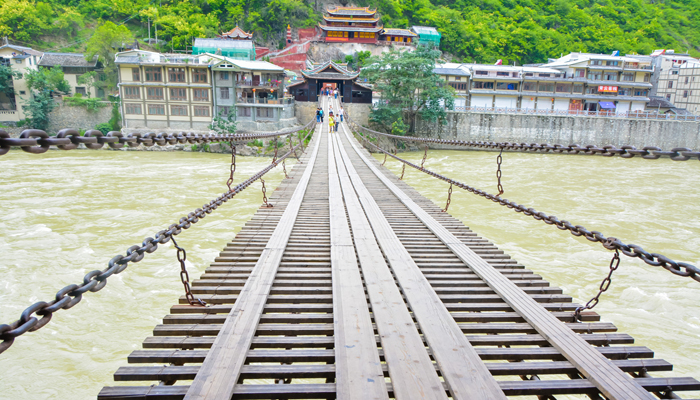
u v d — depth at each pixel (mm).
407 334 3660
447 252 6289
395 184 12336
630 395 2814
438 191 23281
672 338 9547
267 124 39312
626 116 45969
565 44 73312
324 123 36125
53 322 9711
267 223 7754
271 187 23500
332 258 5715
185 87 38500
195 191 22016
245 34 58344
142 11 59781
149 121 39188
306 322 4055
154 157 33844
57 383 7891
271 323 4008
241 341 3469
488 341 3650
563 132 45156
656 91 56000
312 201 9992
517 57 70812
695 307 10914
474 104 47656
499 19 77750
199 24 61062
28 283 11547
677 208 20969
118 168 28188
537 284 4977
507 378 7590
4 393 7625
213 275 5160
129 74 38438
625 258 14086
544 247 15070
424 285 4777
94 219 17047
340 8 62031
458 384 2967
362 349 3389
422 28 65438
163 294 11000
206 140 5270
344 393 2844
